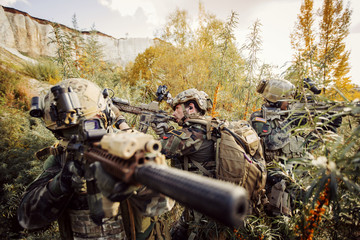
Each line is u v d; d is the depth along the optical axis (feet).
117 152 2.01
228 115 12.12
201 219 5.34
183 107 6.04
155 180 1.83
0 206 7.80
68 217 3.80
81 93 3.57
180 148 5.18
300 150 6.30
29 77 20.54
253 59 11.18
